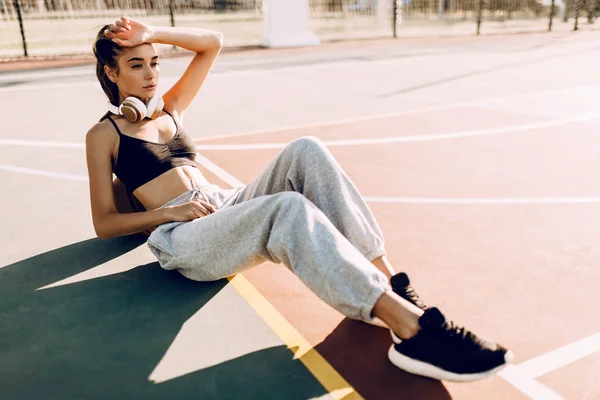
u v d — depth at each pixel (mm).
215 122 6477
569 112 6539
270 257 2275
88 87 9016
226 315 2467
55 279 2809
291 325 2389
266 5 16594
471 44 16344
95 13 23266
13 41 18469
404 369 2031
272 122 6426
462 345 1898
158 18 24797
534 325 2357
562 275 2773
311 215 2080
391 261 2973
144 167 2668
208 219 2383
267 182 2523
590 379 2020
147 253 3064
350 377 2059
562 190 3971
